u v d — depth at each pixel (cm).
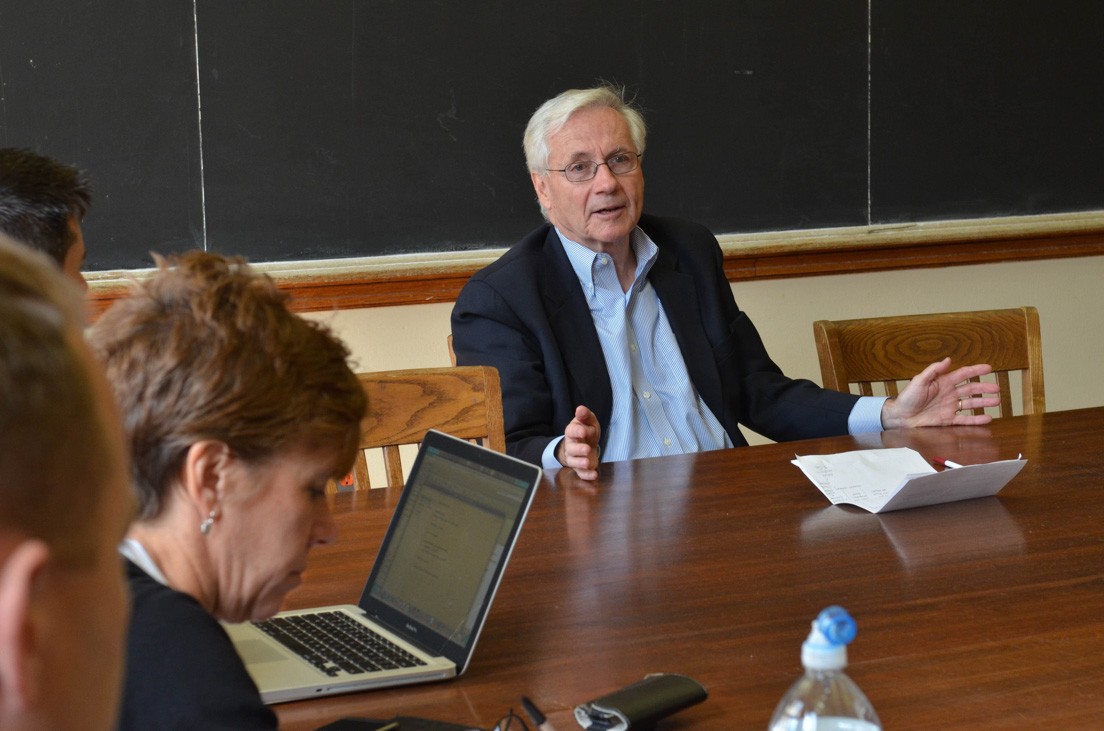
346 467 83
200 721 65
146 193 248
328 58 256
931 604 106
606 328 214
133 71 244
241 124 252
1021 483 150
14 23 235
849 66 299
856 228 306
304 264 261
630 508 143
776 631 100
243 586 79
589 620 104
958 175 314
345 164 261
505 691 89
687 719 82
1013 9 313
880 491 144
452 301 275
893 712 82
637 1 279
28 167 144
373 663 93
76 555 33
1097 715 81
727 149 292
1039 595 107
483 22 267
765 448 176
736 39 288
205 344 74
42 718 32
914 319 220
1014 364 225
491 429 176
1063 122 323
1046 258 328
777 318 306
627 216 209
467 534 100
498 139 273
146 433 74
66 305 34
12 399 31
